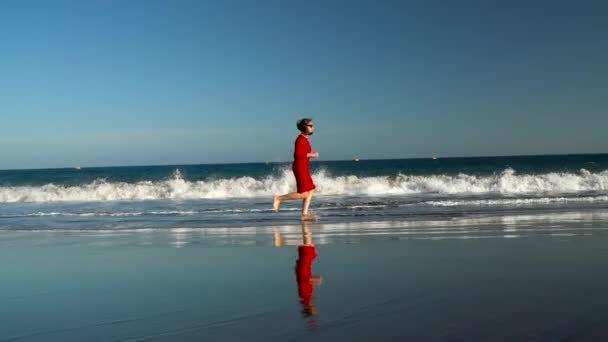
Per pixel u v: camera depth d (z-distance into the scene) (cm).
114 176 4488
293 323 255
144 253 536
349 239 611
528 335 227
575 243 539
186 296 325
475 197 1308
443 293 315
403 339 224
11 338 242
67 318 278
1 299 330
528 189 1599
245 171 5397
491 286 333
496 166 5212
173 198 1566
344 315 268
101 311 291
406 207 1072
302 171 883
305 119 895
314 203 1205
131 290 350
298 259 470
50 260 500
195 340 231
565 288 322
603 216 828
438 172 4034
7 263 484
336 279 369
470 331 234
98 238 686
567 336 225
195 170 6100
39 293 347
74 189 1623
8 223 917
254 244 587
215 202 1356
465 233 646
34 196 1584
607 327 237
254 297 316
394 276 376
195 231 747
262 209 1082
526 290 318
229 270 421
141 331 249
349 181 1712
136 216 1011
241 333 240
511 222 764
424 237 615
